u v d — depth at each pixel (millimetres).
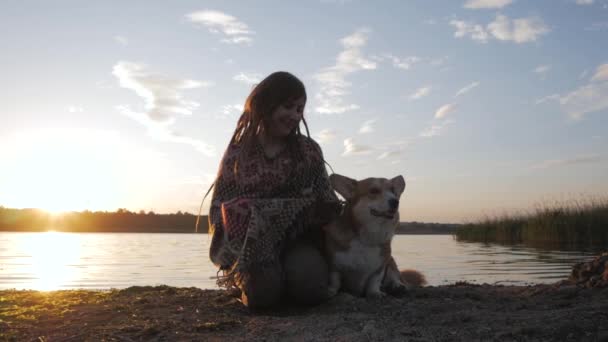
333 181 4223
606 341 2410
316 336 2674
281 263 3506
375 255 3953
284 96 3375
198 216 3662
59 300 3969
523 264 10227
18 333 2879
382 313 3293
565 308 3277
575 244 16734
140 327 2941
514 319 2914
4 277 8914
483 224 24141
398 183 4605
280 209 3344
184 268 10539
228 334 2803
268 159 3512
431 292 4289
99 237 33750
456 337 2586
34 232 46312
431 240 29922
